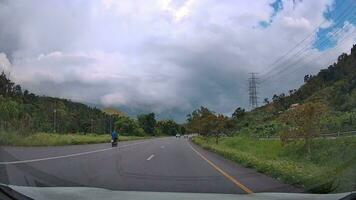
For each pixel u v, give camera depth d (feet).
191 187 41.11
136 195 30.66
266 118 319.27
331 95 216.74
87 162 67.05
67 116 349.41
